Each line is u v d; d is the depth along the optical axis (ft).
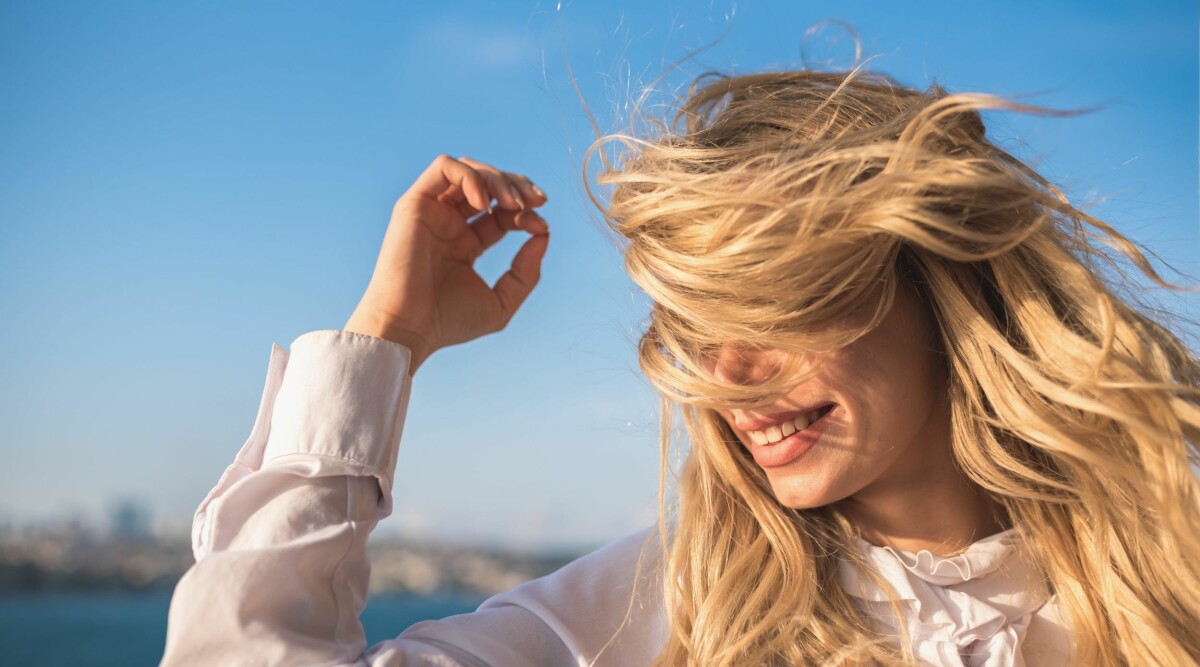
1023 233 3.47
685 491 3.98
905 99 3.79
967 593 3.54
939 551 3.63
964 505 3.63
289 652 2.92
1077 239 3.87
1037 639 3.52
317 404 3.34
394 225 3.66
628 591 3.89
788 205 3.29
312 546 3.09
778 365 3.34
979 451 3.55
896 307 3.47
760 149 3.56
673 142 3.80
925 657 3.42
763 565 3.81
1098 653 3.46
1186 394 3.73
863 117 3.65
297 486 3.24
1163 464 3.45
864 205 3.29
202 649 2.91
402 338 3.54
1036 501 3.62
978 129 3.77
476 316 3.75
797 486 3.38
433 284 3.64
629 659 3.71
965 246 3.54
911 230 3.27
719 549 3.88
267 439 3.48
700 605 3.78
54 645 83.97
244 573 2.99
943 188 3.41
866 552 3.64
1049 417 3.51
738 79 3.94
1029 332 3.59
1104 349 3.45
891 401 3.36
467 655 3.40
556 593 3.80
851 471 3.34
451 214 3.75
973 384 3.55
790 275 3.24
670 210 3.42
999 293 3.68
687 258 3.35
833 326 3.30
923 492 3.59
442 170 3.70
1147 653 3.43
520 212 3.84
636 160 3.77
